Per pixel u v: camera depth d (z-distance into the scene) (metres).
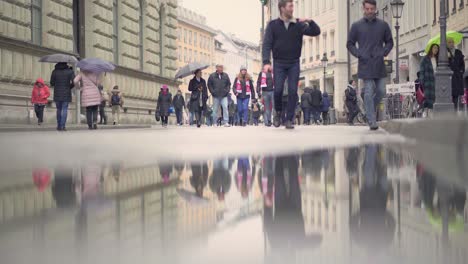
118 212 1.74
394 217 1.62
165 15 37.28
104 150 5.79
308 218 1.61
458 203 1.91
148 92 34.62
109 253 1.16
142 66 34.00
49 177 3.08
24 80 21.25
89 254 1.16
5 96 20.06
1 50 19.61
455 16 32.16
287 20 12.37
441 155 3.93
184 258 1.12
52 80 19.34
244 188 2.42
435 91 16.33
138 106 33.12
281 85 12.73
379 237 1.32
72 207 1.88
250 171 3.27
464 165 3.20
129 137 9.63
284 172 3.18
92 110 20.98
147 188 2.46
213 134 10.64
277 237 1.32
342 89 59.28
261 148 5.73
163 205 1.90
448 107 16.16
